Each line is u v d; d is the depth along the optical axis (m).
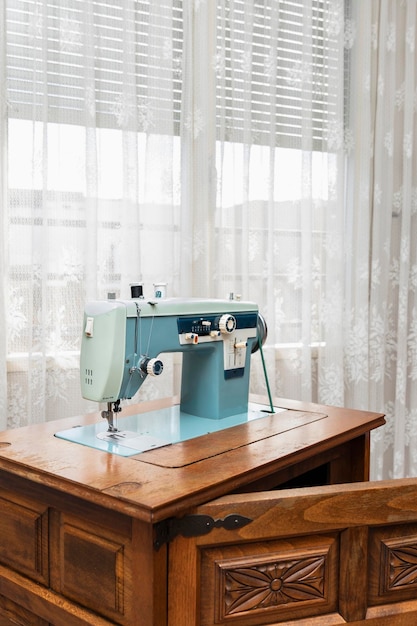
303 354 2.41
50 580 1.22
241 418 1.57
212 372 1.54
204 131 2.19
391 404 2.74
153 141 2.11
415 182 2.71
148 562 1.04
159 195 2.12
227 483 1.14
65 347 2.00
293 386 2.44
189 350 1.46
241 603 1.12
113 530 1.10
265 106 2.31
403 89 2.66
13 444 1.32
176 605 1.08
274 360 2.35
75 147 1.98
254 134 2.32
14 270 1.92
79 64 1.96
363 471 1.61
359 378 2.55
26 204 1.91
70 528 1.17
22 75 1.89
